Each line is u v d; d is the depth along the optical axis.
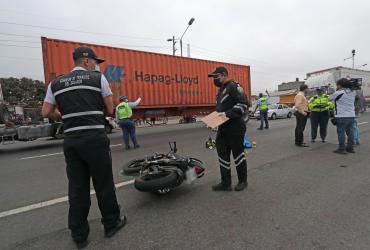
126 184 4.66
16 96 49.00
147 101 12.32
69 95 2.69
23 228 3.19
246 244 2.64
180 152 7.57
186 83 13.95
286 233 2.82
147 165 4.09
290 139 9.27
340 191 4.00
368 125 12.48
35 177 5.54
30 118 10.30
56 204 3.95
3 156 8.55
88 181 2.87
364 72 25.06
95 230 3.06
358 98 7.58
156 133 13.66
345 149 6.86
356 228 2.89
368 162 5.67
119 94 11.30
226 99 4.04
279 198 3.78
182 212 3.42
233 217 3.23
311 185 4.30
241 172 4.21
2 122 9.47
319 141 8.58
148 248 2.64
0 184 5.12
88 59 2.90
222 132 4.14
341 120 6.49
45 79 9.45
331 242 2.63
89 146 2.70
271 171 5.17
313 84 21.23
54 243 2.82
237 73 16.55
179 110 14.12
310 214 3.25
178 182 3.91
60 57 9.76
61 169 6.16
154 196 4.02
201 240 2.74
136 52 11.91
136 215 3.38
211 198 3.86
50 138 10.23
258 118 21.30
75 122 2.70
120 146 9.34
